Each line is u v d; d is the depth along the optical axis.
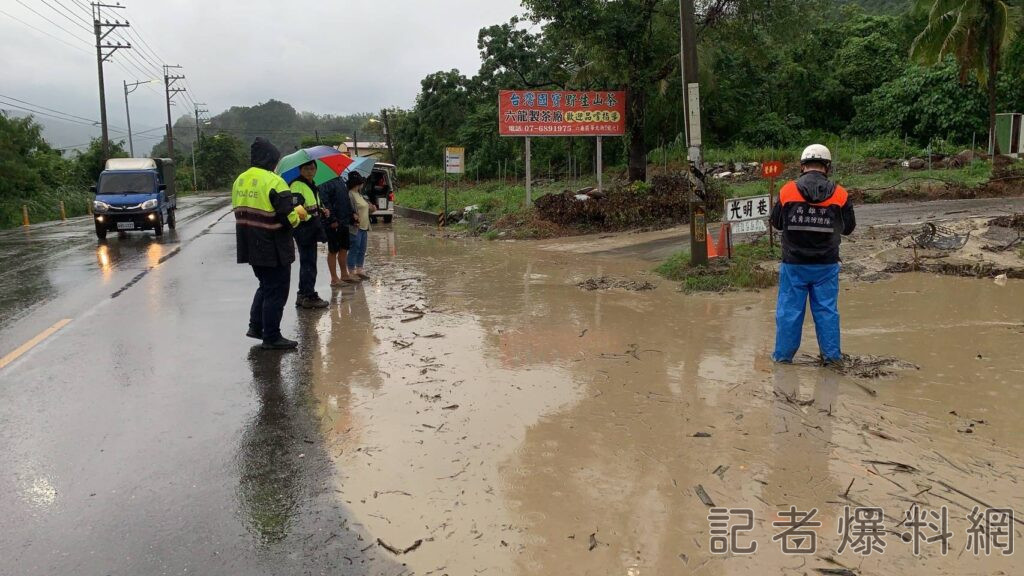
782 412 4.37
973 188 16.52
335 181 9.30
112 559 2.91
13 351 6.31
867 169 23.45
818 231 5.12
